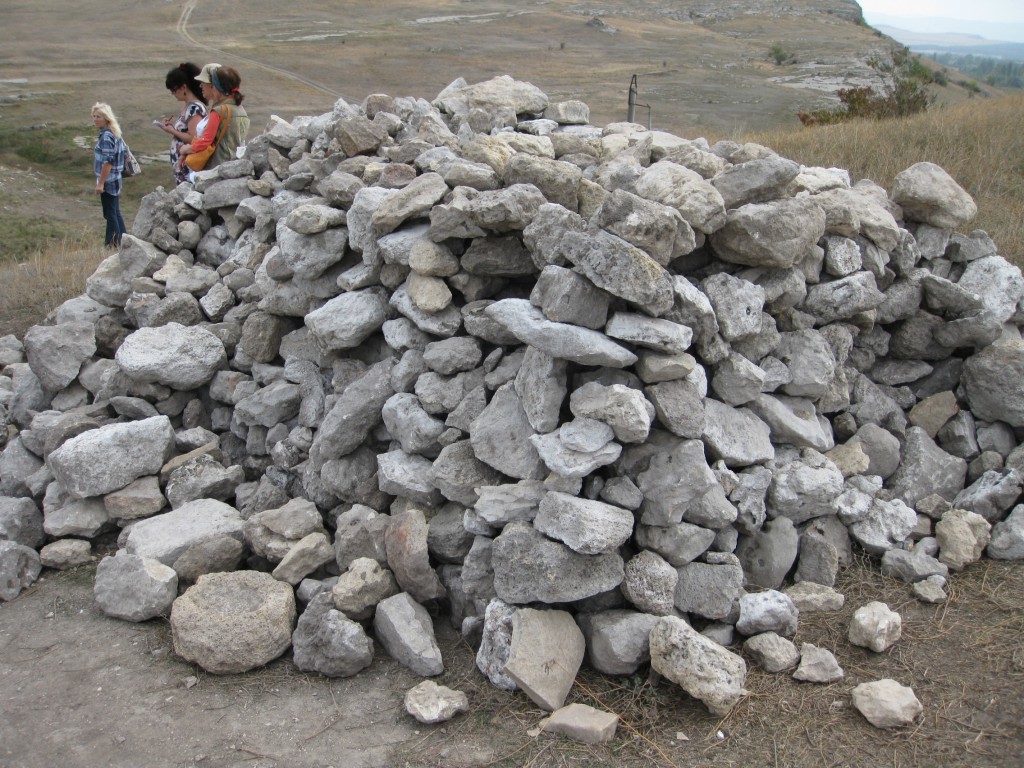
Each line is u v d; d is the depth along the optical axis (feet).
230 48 145.18
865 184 18.60
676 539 12.62
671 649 11.39
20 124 89.35
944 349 16.71
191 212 23.06
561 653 11.81
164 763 11.05
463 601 13.44
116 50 142.51
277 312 18.17
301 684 12.53
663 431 13.02
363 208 16.19
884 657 12.19
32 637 13.88
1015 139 30.96
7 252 50.55
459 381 14.62
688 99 98.07
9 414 20.61
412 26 179.22
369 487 15.19
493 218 14.08
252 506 16.22
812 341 15.35
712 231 14.43
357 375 16.60
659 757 10.75
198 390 19.25
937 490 15.40
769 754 10.71
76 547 16.06
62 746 11.43
